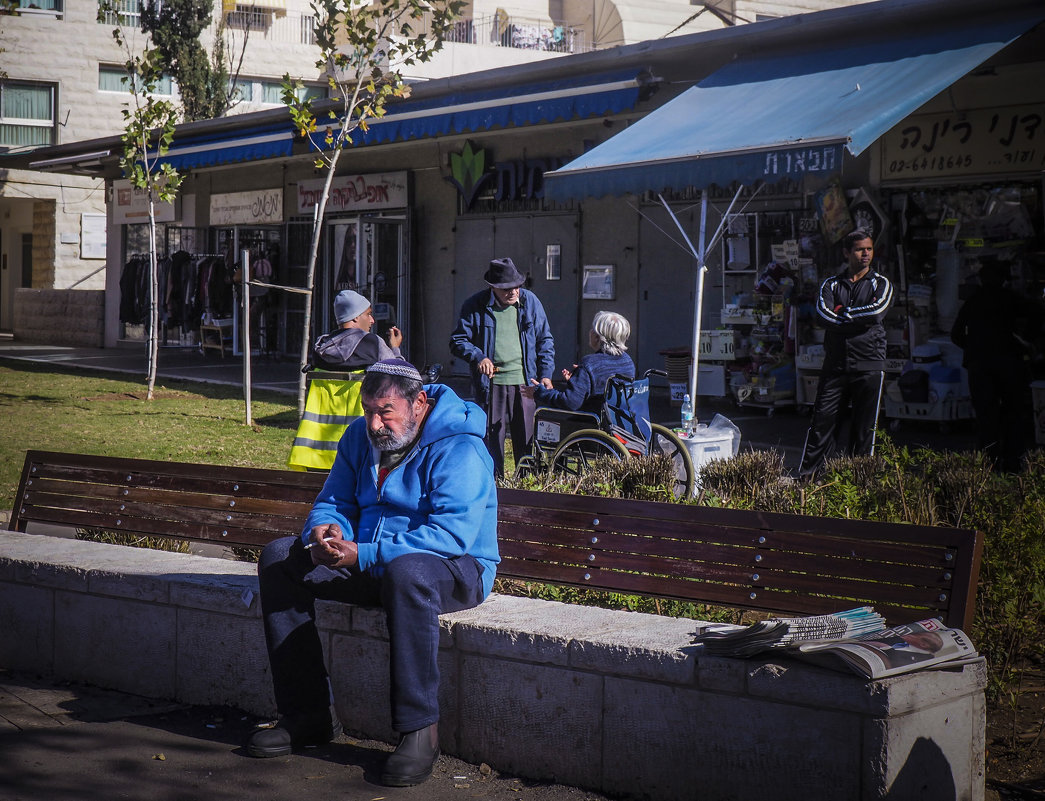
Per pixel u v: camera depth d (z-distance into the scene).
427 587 3.87
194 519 5.39
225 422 12.82
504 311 8.72
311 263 12.84
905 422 12.66
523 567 4.60
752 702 3.44
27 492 5.95
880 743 3.21
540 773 3.90
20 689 4.90
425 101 16.39
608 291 16.27
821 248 13.30
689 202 15.11
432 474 4.10
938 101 12.23
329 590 4.17
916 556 3.76
